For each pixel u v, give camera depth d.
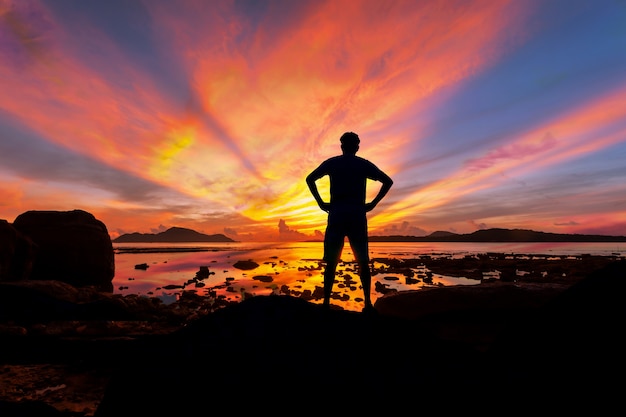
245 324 2.54
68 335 6.60
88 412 4.05
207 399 1.92
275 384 1.97
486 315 6.03
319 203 3.60
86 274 15.76
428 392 1.86
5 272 11.37
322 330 2.52
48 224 15.66
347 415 1.78
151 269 30.02
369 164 3.57
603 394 1.63
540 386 1.81
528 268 28.03
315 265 34.12
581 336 1.96
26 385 4.77
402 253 68.62
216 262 39.94
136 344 2.36
